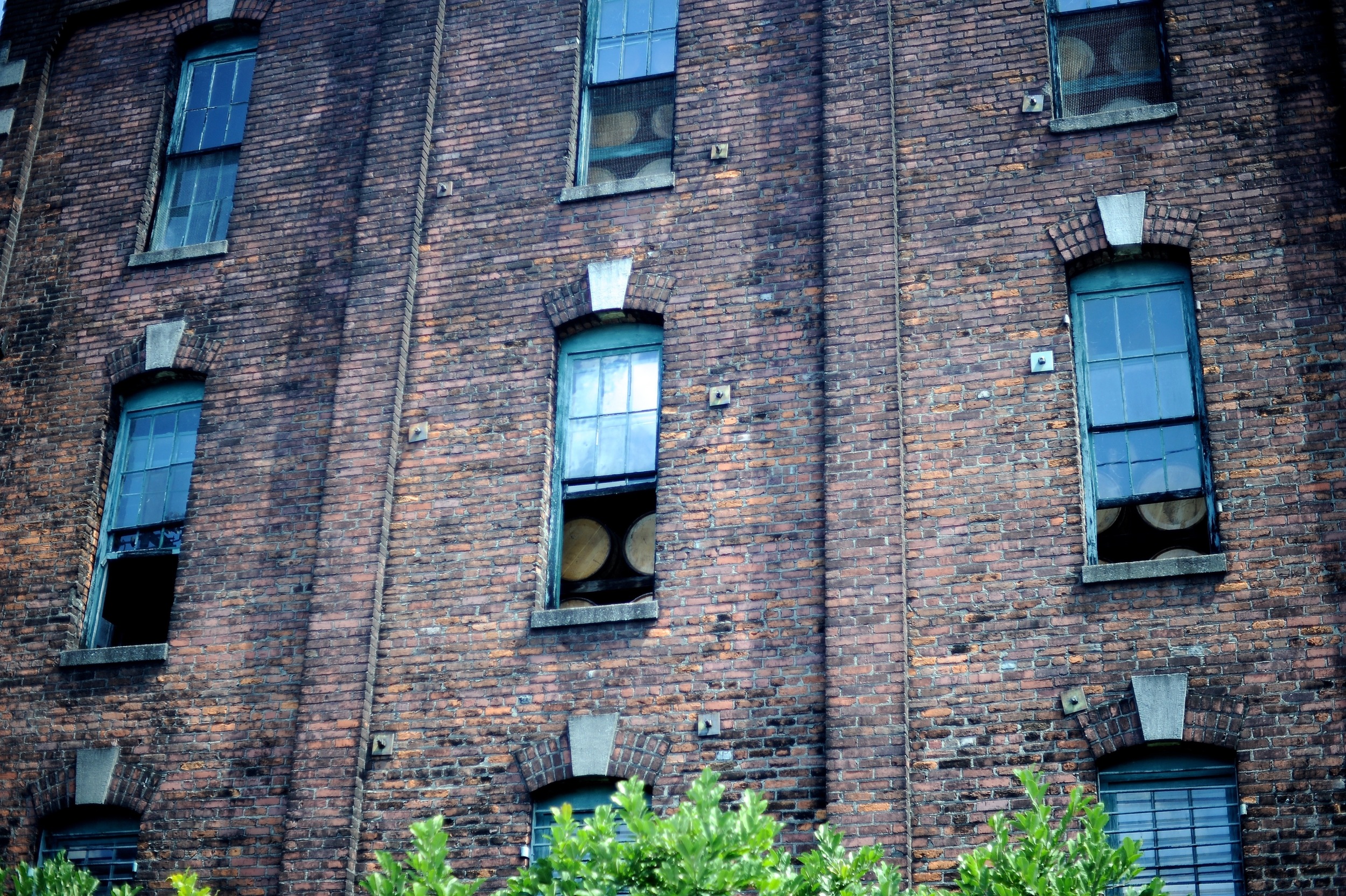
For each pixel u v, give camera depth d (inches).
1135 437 513.3
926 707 485.4
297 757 527.2
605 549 549.6
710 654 509.4
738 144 582.9
